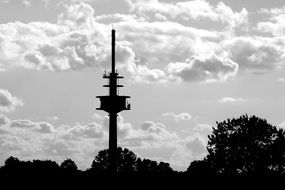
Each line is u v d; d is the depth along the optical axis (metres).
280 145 133.75
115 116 174.25
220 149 137.50
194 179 146.12
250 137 135.25
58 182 171.25
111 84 178.00
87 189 164.38
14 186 170.88
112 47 181.38
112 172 170.00
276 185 129.12
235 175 136.12
